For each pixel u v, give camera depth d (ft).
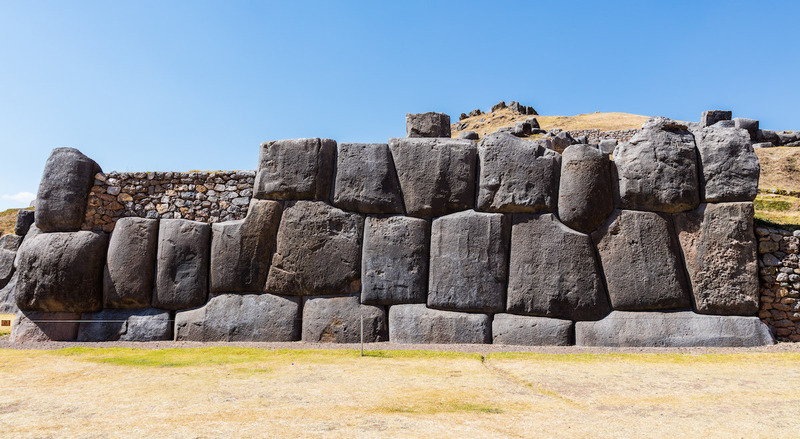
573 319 32.81
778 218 46.19
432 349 31.27
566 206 33.96
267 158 36.04
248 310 34.40
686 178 33.40
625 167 34.19
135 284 34.81
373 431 14.98
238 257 34.99
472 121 236.84
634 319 32.19
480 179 34.86
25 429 15.23
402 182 35.27
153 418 16.33
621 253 33.14
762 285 32.65
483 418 16.47
